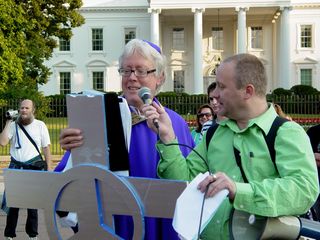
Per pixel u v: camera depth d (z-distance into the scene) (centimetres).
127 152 258
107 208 237
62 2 3562
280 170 240
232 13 5234
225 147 261
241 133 255
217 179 223
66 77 5469
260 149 248
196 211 219
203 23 5431
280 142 244
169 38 5484
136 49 293
